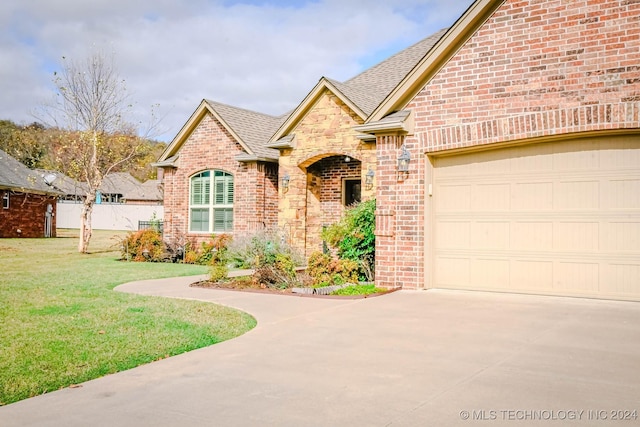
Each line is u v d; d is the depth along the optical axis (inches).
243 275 569.0
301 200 668.7
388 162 443.2
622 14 358.3
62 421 175.8
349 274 482.6
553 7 380.8
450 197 434.3
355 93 630.5
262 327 311.9
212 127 801.6
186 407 187.6
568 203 388.8
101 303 395.2
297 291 442.0
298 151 661.9
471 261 425.4
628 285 370.0
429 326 303.0
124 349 265.6
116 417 179.2
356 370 225.8
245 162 758.5
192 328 312.3
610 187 375.2
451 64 419.2
